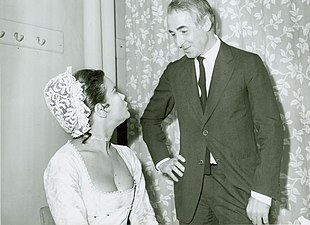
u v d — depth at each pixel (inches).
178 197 80.7
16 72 89.0
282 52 96.6
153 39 111.8
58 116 66.9
